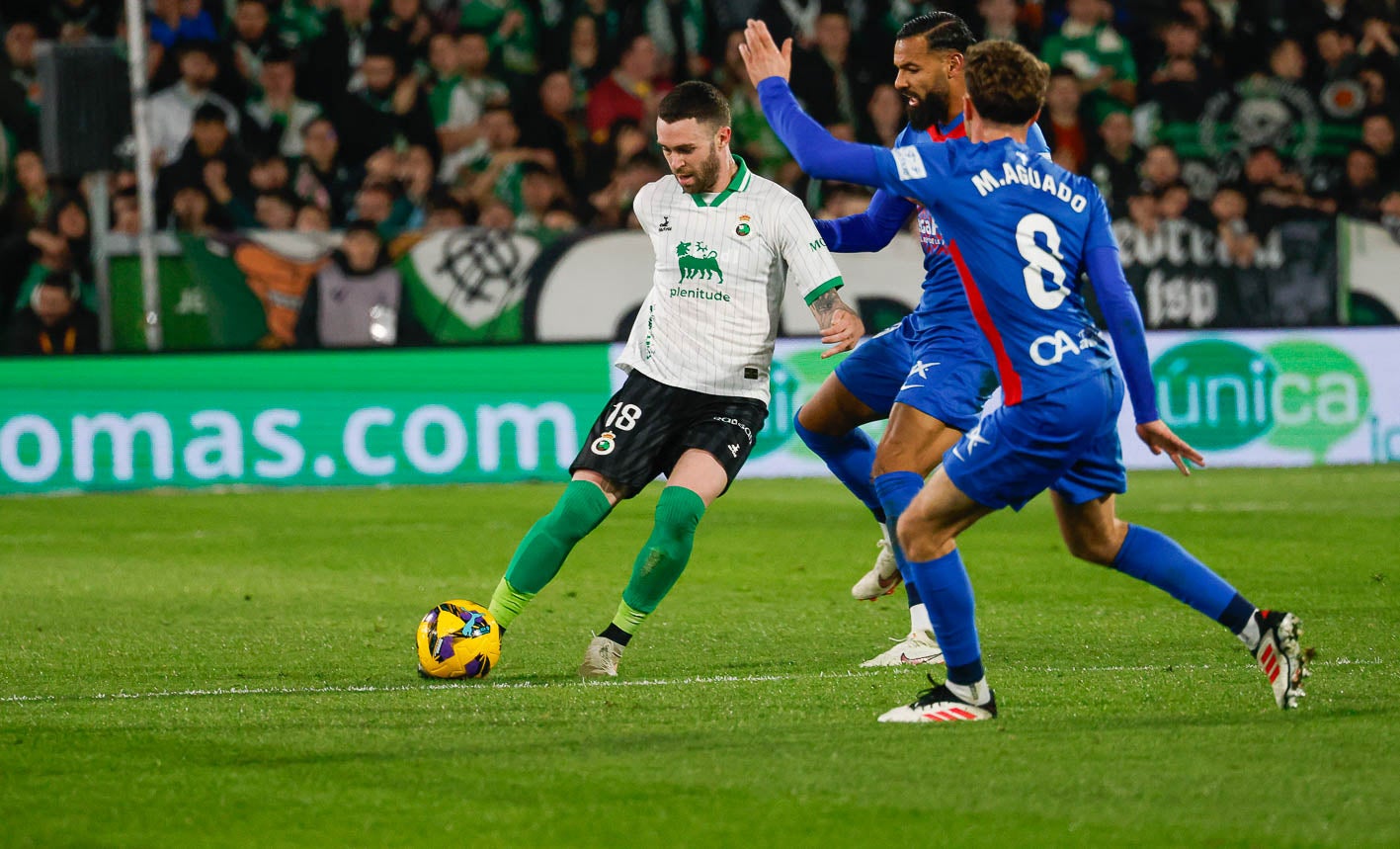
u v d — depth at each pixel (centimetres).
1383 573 2523
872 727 1448
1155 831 1129
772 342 1806
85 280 4144
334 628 2139
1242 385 4141
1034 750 1350
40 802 1234
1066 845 1105
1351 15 5112
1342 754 1323
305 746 1402
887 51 4912
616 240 3931
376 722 1502
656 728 1456
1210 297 4219
